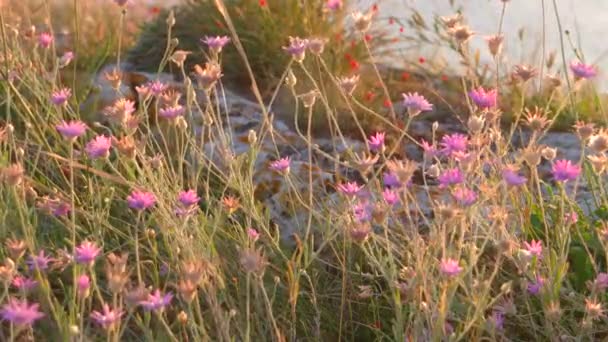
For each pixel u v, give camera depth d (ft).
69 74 21.76
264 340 12.98
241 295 14.15
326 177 18.89
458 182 11.87
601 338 13.61
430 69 28.84
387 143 23.66
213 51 15.11
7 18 24.63
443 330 11.50
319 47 15.14
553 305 12.41
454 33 15.11
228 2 28.63
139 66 27.78
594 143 12.62
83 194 16.10
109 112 13.89
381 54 29.04
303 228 16.60
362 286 13.80
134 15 30.22
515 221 13.89
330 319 14.29
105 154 12.92
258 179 18.45
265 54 27.48
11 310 9.98
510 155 20.76
